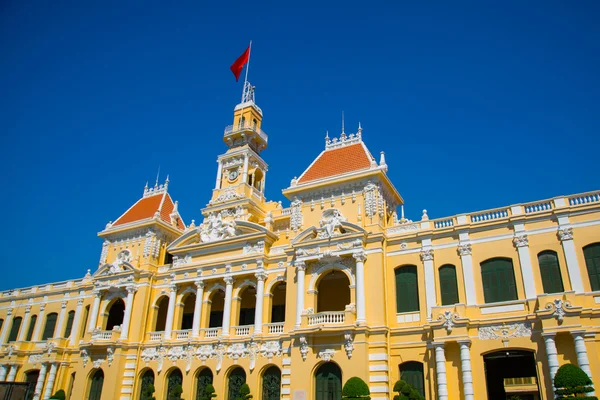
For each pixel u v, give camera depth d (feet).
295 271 160.76
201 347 171.22
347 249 151.94
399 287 148.87
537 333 121.80
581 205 130.93
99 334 191.72
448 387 127.44
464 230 144.36
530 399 235.20
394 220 171.83
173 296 186.91
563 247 129.90
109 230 214.28
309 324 147.54
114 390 178.40
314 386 141.90
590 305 120.06
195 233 194.39
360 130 182.19
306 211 167.43
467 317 129.80
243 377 161.48
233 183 201.77
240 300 176.65
